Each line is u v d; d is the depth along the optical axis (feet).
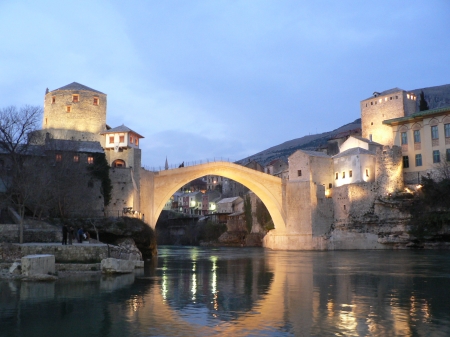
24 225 142.82
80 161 191.42
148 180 219.82
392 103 314.35
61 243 128.77
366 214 263.70
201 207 538.88
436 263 153.58
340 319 60.95
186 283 98.84
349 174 279.90
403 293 83.92
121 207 196.34
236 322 59.31
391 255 200.13
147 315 63.57
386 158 265.95
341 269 134.10
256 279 107.76
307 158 278.87
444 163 260.21
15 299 75.20
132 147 215.10
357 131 400.47
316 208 273.95
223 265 152.87
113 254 129.49
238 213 412.98
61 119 229.86
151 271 126.72
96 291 84.17
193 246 405.39
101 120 238.89
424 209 246.27
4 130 168.14
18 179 151.64
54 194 163.43
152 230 199.82
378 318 61.52
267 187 276.41
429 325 57.47
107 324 58.29
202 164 245.24
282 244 281.54
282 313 64.95
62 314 64.18
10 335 53.57
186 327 56.65
